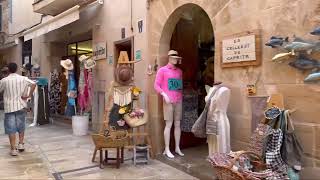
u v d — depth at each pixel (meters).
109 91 5.79
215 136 4.45
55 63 11.37
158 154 5.90
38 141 7.52
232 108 4.43
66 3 9.02
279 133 3.53
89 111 9.07
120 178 4.80
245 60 4.18
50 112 11.21
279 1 3.79
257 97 4.04
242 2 4.25
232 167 3.47
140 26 6.38
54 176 4.93
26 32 10.82
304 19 3.54
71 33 9.63
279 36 3.79
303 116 3.57
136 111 5.73
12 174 5.04
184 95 6.13
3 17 15.04
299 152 3.52
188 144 6.40
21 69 13.19
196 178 4.79
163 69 5.65
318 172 3.44
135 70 6.55
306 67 3.50
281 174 3.42
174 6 5.50
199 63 6.67
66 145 7.06
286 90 3.74
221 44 4.55
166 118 5.68
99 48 8.00
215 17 4.68
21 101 6.33
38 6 9.73
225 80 4.53
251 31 4.11
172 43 6.22
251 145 3.83
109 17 7.55
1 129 9.55
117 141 5.24
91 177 4.85
